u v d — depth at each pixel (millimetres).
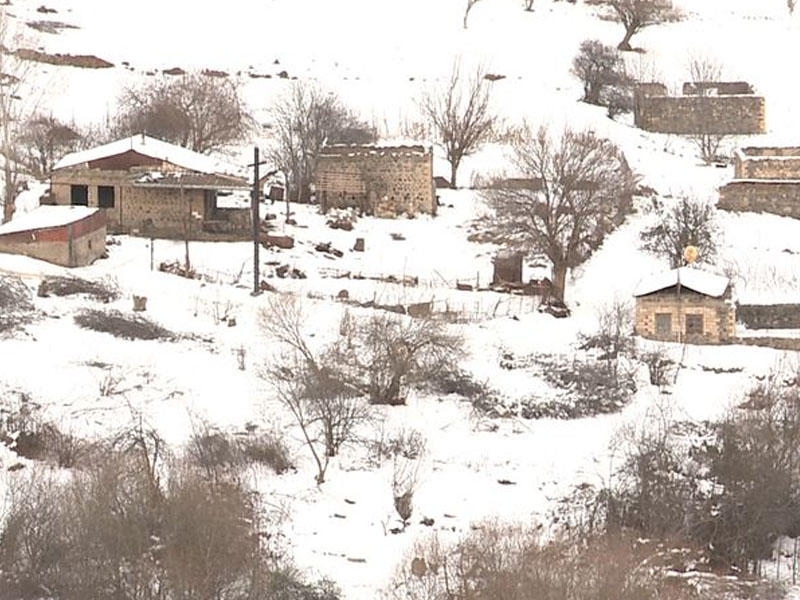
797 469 178875
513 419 197250
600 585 141125
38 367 197250
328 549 158625
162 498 149000
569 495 175875
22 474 162625
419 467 181125
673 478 176250
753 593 157250
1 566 142750
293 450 181875
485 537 153625
